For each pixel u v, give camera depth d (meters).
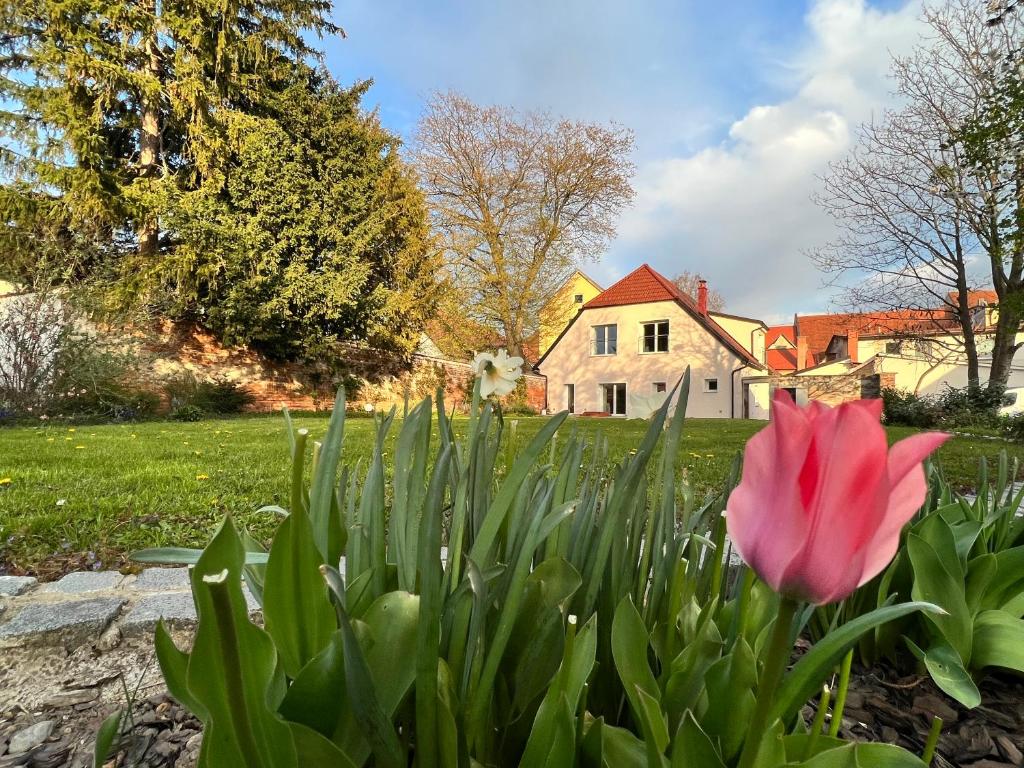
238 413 15.45
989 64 12.49
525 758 0.73
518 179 23.81
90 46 13.52
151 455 5.81
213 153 15.19
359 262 17.22
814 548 0.47
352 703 0.62
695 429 12.23
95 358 11.70
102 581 2.29
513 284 23.86
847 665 0.85
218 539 0.62
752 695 0.79
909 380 25.88
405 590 0.85
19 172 13.97
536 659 0.86
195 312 15.83
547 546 1.06
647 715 0.72
